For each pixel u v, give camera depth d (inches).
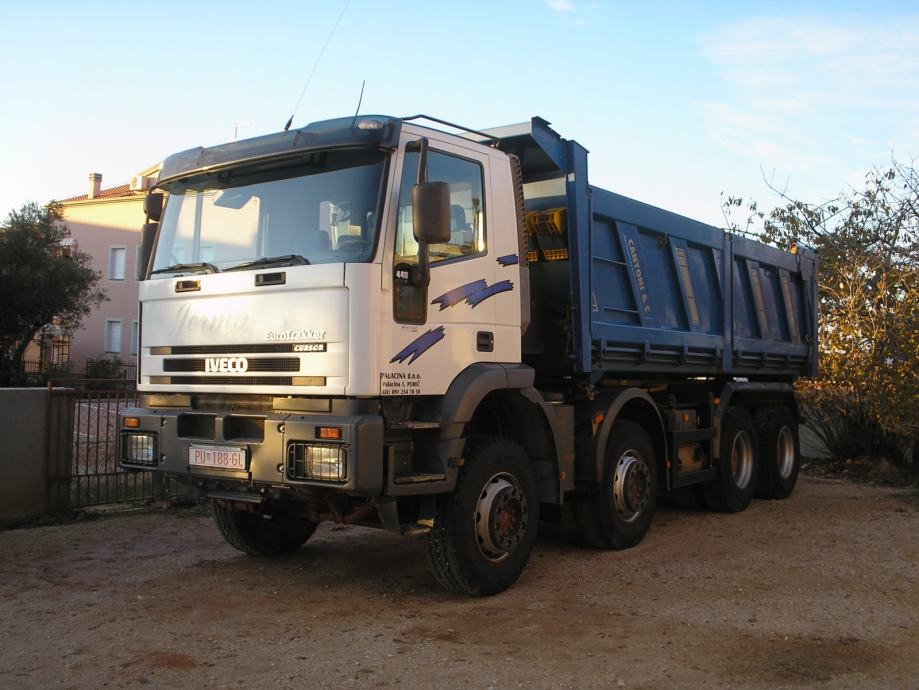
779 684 179.6
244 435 233.1
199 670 184.9
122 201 1854.1
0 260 1432.1
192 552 301.7
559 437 275.6
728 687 177.6
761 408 438.0
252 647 200.4
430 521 232.7
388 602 241.3
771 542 323.9
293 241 233.5
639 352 328.5
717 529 352.8
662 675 183.9
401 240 225.8
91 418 361.1
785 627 217.9
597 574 274.7
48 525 339.6
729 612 230.8
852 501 428.5
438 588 257.3
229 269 240.7
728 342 397.1
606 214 312.7
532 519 261.7
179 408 249.6
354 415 214.1
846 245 542.6
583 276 296.0
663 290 350.9
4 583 256.2
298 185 236.5
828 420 542.3
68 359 1809.8
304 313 221.5
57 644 201.0
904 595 248.4
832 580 265.1
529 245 303.3
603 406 301.9
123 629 212.7
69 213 1893.5
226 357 236.2
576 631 213.6
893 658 196.1
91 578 263.9
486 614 229.3
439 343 234.8
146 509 371.2
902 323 481.4
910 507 405.4
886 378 484.1
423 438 233.6
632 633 212.2
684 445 362.0
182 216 260.4
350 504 241.8
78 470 356.5
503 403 267.9
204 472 234.4
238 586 257.4
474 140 290.2
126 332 1845.5
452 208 246.2
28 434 340.2
